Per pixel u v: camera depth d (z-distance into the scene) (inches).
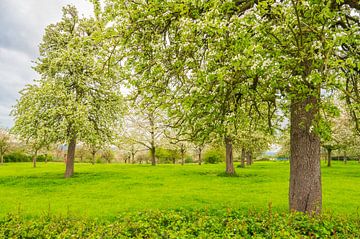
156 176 1333.7
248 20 323.3
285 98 382.0
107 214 607.2
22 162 3159.5
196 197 797.9
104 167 1907.0
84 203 741.3
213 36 355.6
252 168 1865.2
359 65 293.3
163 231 386.9
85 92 1285.7
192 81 416.2
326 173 1492.4
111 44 431.8
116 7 410.0
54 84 1205.1
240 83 376.2
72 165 1332.4
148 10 400.5
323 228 387.2
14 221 472.4
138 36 434.0
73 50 1199.6
